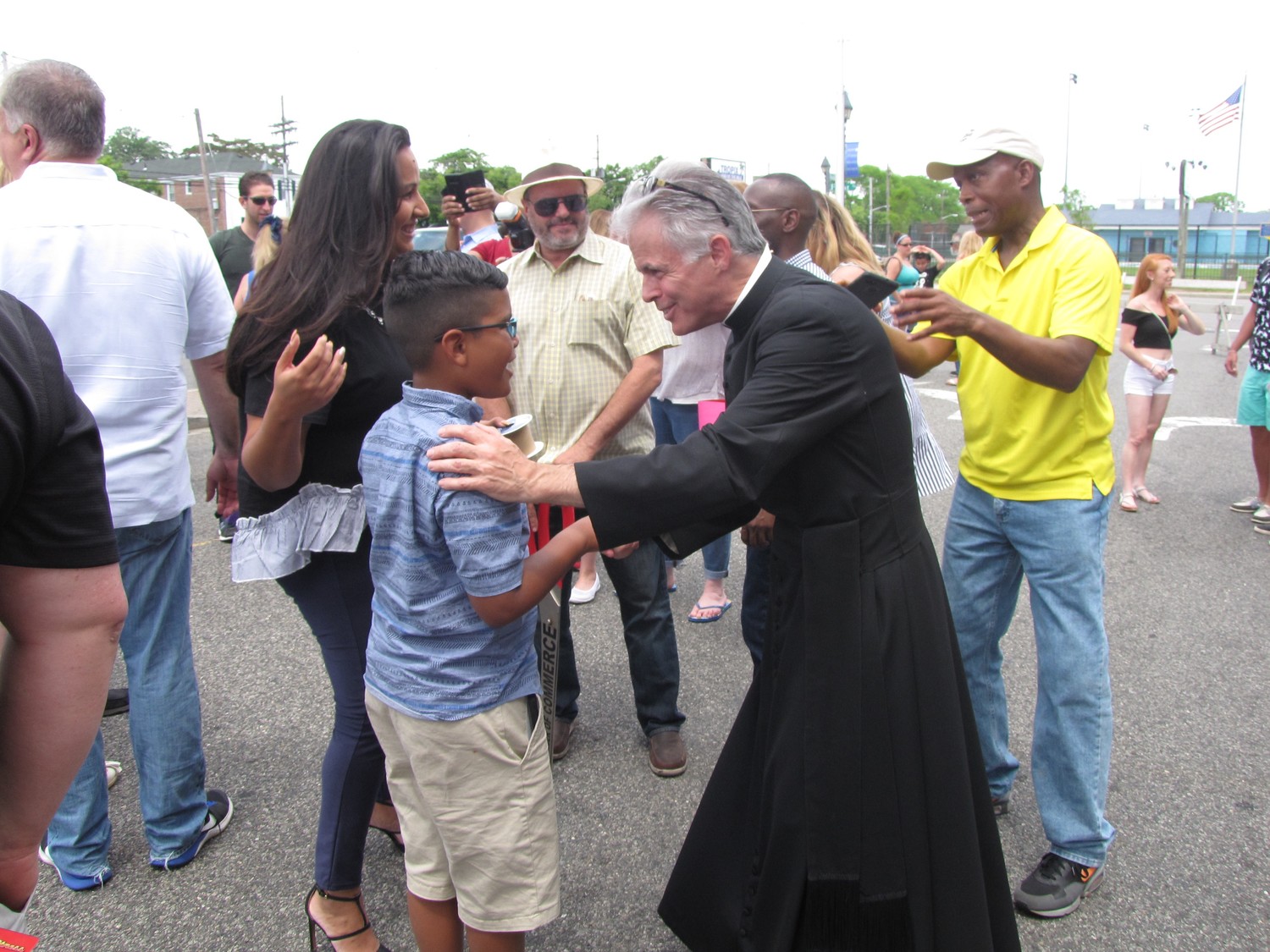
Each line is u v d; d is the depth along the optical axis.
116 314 2.21
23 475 1.04
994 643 2.55
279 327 1.90
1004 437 2.34
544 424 2.99
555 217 2.84
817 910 1.78
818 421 1.65
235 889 2.45
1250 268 45.72
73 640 1.12
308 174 1.96
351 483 2.03
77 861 2.42
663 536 1.95
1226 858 2.51
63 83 2.18
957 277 2.53
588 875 2.51
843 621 1.73
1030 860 2.50
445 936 1.95
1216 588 4.52
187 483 2.45
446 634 1.71
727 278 1.77
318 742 3.17
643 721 3.03
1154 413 5.83
